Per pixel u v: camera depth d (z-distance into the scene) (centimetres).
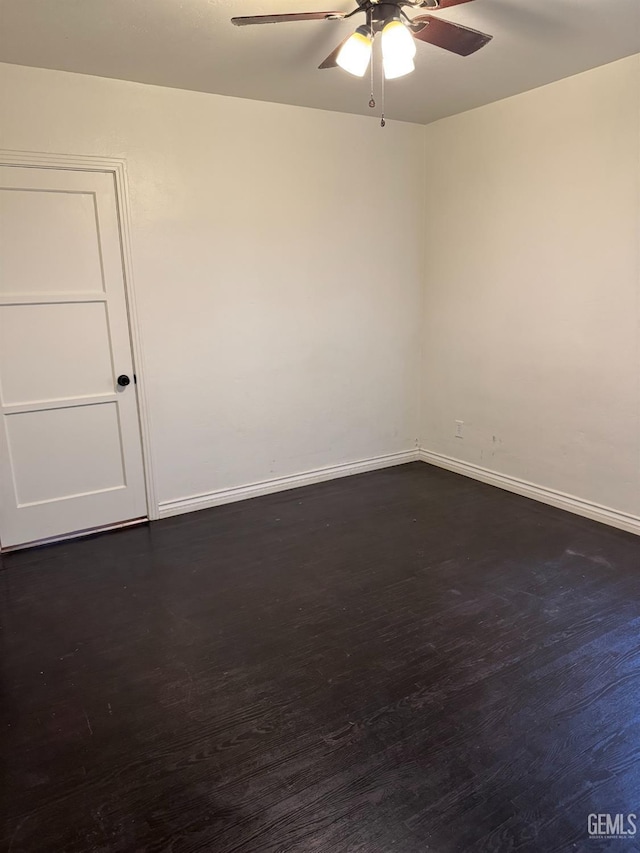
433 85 341
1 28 251
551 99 344
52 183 312
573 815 164
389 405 467
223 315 378
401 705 208
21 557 328
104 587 293
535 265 372
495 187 389
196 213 356
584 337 350
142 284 347
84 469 349
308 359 419
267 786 176
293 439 424
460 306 432
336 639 246
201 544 340
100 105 316
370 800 170
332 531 354
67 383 335
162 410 368
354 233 420
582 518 365
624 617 257
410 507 389
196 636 251
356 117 404
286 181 384
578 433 362
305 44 271
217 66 300
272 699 212
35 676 227
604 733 193
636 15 250
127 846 158
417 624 256
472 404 435
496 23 257
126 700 213
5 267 309
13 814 168
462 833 160
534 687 215
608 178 323
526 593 278
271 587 290
